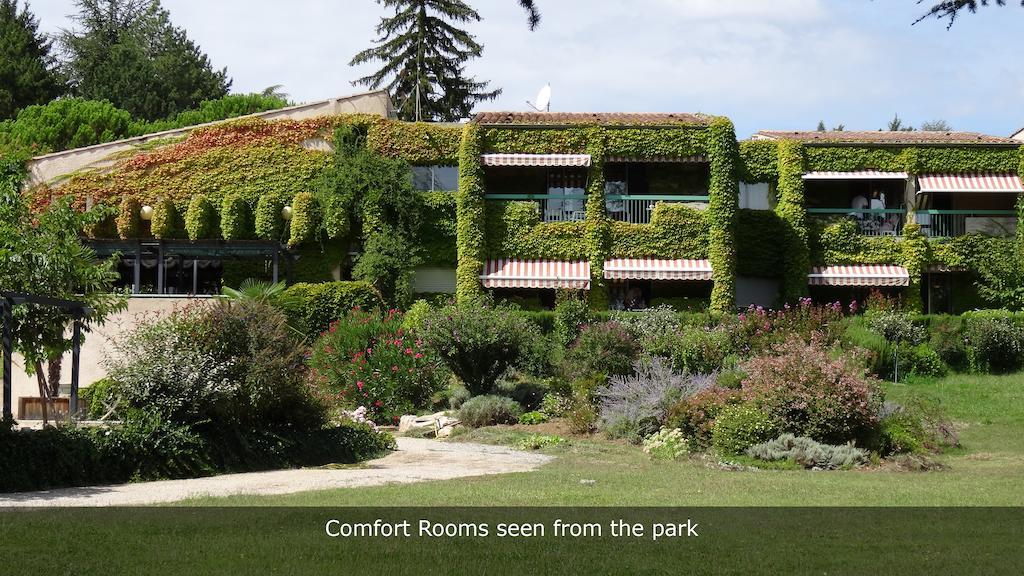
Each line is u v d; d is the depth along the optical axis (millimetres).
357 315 28859
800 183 38719
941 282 39719
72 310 17891
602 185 37719
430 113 55938
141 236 37406
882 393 21703
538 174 39438
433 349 27250
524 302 37219
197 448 16828
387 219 37688
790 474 17484
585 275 37094
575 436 23094
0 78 59906
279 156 38562
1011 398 28281
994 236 39000
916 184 39188
